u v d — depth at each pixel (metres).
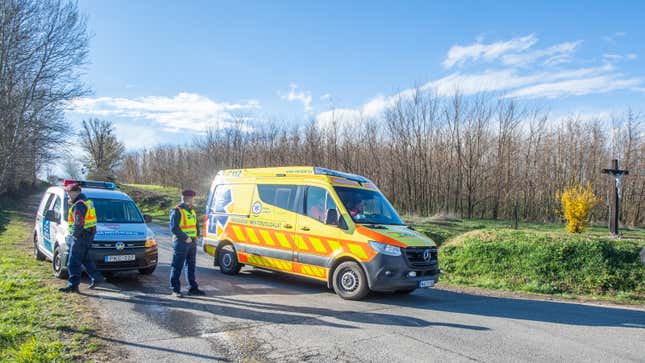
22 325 5.50
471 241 14.70
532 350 5.38
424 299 8.62
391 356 5.02
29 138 29.12
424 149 33.16
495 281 12.27
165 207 35.44
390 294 8.91
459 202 32.75
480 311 7.62
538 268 12.65
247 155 40.34
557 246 13.14
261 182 10.12
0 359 4.43
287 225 9.23
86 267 7.95
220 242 10.60
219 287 8.74
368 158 34.84
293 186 9.41
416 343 5.52
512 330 6.30
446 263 13.97
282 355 4.96
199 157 45.62
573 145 34.25
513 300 9.02
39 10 27.61
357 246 8.01
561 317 7.36
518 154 32.56
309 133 35.75
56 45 28.05
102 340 5.21
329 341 5.50
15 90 28.44
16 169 33.56
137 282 8.87
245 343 5.32
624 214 32.88
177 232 7.70
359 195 9.00
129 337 5.38
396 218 9.14
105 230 8.80
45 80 28.58
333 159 34.59
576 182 32.72
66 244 8.41
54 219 9.44
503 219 31.73
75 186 7.94
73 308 6.49
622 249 12.91
